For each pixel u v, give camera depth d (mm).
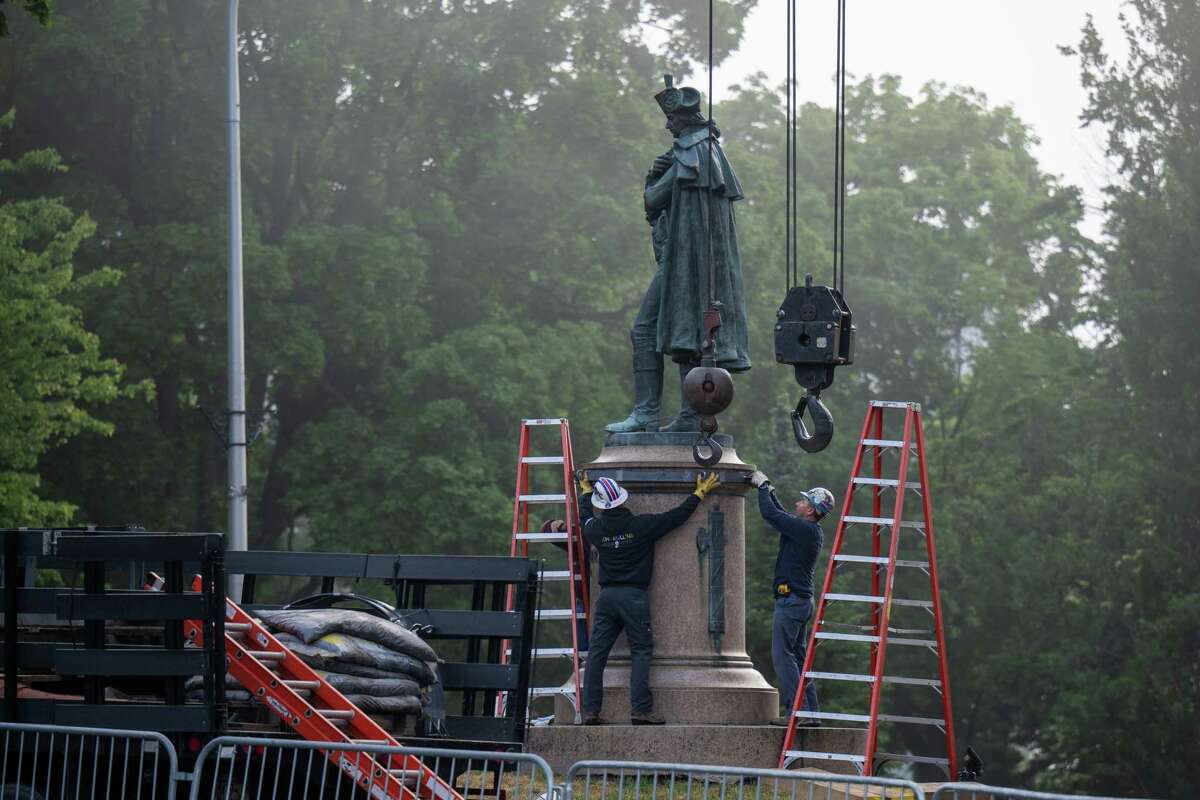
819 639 38750
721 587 40781
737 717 39875
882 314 133750
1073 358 120812
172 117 97625
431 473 92250
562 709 41781
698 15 109000
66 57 95125
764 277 111000
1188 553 102250
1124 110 108750
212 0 97188
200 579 32875
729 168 42562
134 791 30656
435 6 102125
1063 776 116625
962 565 116688
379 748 27828
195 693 31891
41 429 81938
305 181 101125
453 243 101000
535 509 95562
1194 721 97812
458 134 100250
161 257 93062
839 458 119938
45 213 83438
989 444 125812
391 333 96000
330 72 97562
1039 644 110125
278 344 92062
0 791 30234
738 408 110188
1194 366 101875
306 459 95312
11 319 80750
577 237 100750
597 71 103375
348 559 36625
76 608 30875
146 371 94625
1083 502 108062
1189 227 102250
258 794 28547
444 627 35688
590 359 100125
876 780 26453
